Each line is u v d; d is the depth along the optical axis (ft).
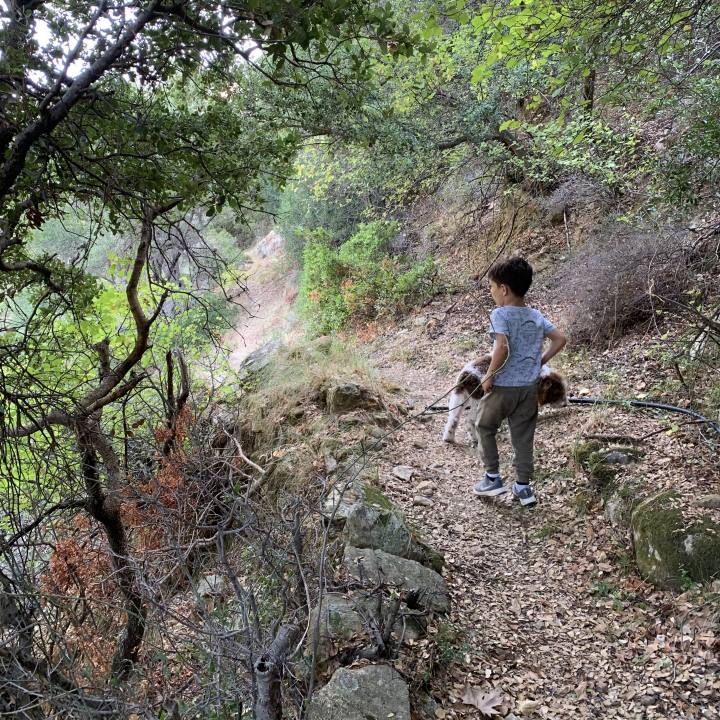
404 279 41.01
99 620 12.22
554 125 25.44
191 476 14.47
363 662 10.07
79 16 8.27
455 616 12.19
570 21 14.47
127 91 9.03
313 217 60.18
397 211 50.67
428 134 31.50
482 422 15.81
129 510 14.42
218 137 9.74
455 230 44.80
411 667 10.34
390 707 9.27
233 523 13.84
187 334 21.98
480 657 11.22
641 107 26.81
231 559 12.82
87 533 15.65
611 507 14.94
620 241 24.75
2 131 7.70
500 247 38.93
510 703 10.26
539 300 30.78
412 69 27.66
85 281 12.01
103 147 9.09
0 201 8.08
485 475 16.33
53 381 14.03
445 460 19.57
